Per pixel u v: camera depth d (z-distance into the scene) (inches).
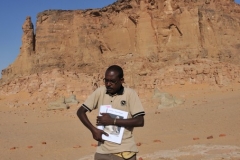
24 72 2623.0
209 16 2369.6
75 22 2603.3
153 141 636.1
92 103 258.7
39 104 1872.5
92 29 2586.1
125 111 251.4
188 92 1776.6
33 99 1961.1
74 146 643.5
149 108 1406.3
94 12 2608.3
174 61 2215.8
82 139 730.8
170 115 1047.6
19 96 2049.7
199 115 967.0
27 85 2107.5
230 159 442.0
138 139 679.1
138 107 251.4
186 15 2271.2
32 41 2679.6
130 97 254.4
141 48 2308.1
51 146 654.5
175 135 689.6
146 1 2351.1
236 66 2015.3
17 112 1585.9
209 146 530.9
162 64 2214.6
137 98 255.0
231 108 1021.8
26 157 552.7
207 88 1815.9
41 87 2046.0
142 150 552.4
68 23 2642.7
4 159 541.6
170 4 2336.4
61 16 2657.5
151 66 2207.2
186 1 2374.5
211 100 1440.7
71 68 2492.6
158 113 1150.3
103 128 249.0
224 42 2369.6
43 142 689.6
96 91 261.3
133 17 2378.2
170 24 2303.2
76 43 2564.0
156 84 1943.9
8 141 733.9
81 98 1905.8
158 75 2023.9
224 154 470.6
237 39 2442.2
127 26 2436.0
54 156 548.7
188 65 2026.3
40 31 2657.5
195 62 2017.7
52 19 2652.6
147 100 1603.1
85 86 1980.8
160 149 548.4
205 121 844.6
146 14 2330.2
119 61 2386.8
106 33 2536.9
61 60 2566.4
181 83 1921.8
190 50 2233.0
